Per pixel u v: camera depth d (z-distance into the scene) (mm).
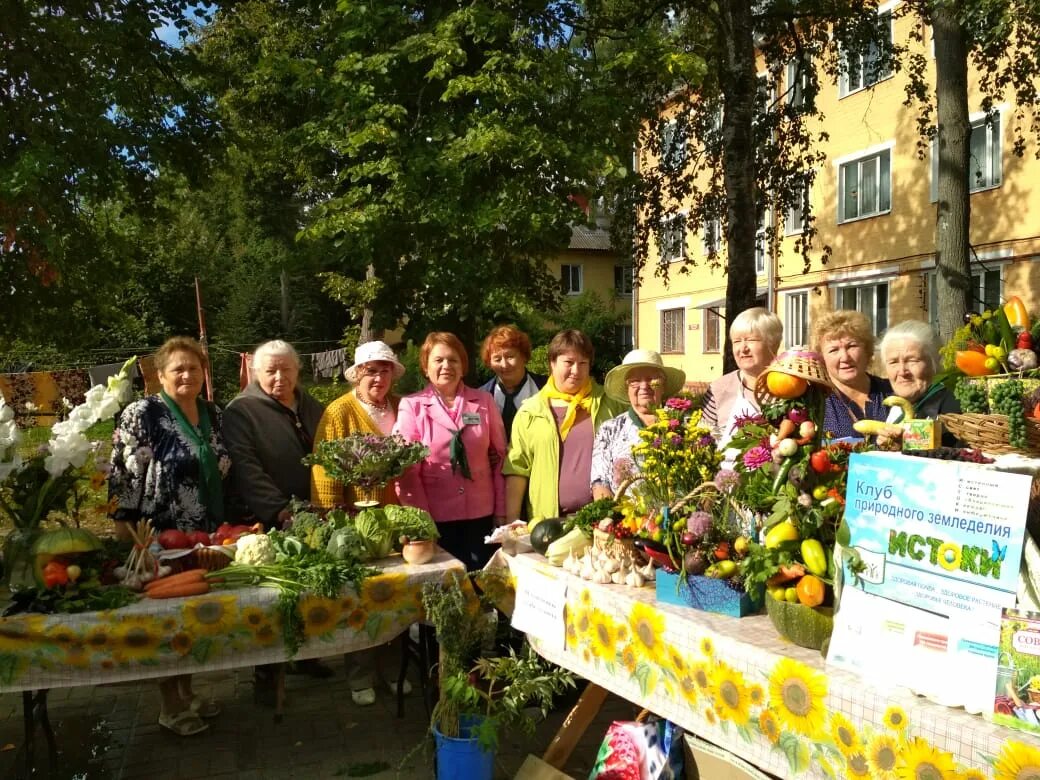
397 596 3143
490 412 4133
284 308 34406
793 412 2119
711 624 2256
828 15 10586
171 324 30016
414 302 8828
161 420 3629
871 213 15695
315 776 3244
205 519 3658
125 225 13852
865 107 15625
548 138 7535
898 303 15156
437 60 7469
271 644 2980
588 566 2789
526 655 3238
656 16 10664
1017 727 1543
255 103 10023
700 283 21594
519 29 7777
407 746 3496
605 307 29516
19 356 22688
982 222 13273
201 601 2883
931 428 1931
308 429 4137
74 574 2879
